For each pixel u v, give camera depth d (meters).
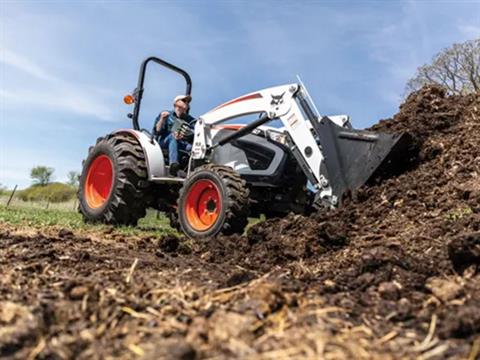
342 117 5.01
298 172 5.33
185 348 1.35
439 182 3.75
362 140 4.21
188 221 4.95
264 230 3.84
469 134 4.24
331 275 2.46
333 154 4.39
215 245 3.92
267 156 5.30
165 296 1.91
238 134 5.34
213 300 1.89
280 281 2.14
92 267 2.62
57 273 2.38
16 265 2.52
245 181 4.95
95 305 1.76
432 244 2.71
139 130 6.36
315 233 3.26
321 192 4.48
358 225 3.56
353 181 4.21
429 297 1.93
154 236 4.93
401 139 3.98
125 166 5.78
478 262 2.15
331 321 1.67
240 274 2.25
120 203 5.82
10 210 7.00
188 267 2.93
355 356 1.39
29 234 4.10
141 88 6.36
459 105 4.81
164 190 6.12
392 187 3.98
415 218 3.35
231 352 1.40
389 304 1.86
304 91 4.83
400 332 1.61
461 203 3.31
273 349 1.43
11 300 1.82
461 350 1.45
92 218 6.14
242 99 5.47
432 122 4.57
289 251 3.21
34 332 1.50
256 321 1.62
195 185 4.98
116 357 1.40
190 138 5.95
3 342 1.43
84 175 6.52
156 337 1.53
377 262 2.28
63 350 1.42
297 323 1.63
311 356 1.38
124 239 4.45
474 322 1.54
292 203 5.40
